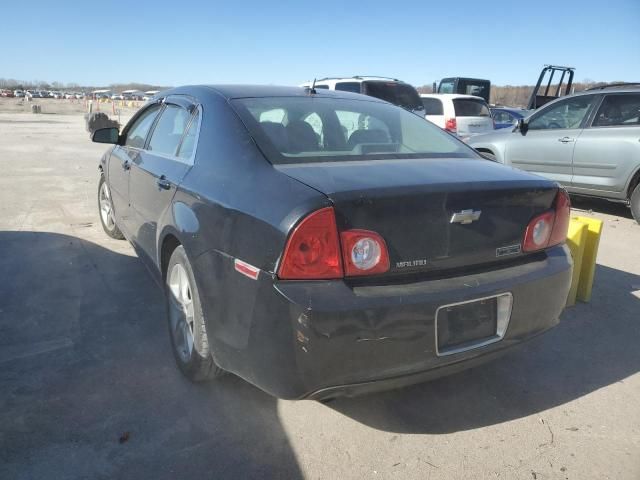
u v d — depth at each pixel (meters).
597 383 3.08
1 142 15.48
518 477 2.32
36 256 4.98
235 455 2.41
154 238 3.38
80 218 6.45
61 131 20.44
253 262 2.18
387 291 2.13
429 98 12.46
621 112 7.02
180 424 2.60
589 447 2.52
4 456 2.35
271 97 3.18
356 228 2.09
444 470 2.35
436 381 3.05
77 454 2.38
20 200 7.38
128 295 4.11
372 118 3.25
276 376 2.15
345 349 2.06
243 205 2.32
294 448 2.47
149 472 2.29
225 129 2.83
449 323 2.27
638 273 4.97
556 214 2.66
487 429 2.64
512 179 2.52
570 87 15.86
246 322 2.22
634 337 3.65
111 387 2.88
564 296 2.68
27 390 2.83
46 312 3.78
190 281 2.70
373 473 2.33
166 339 3.43
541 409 2.81
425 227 2.22
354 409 2.77
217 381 2.96
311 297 2.03
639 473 2.36
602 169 7.10
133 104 58.12
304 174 2.33
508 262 2.53
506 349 2.49
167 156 3.42
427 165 2.63
